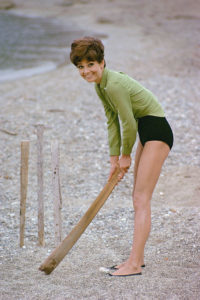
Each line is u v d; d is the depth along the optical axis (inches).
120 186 355.9
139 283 198.5
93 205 207.6
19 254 245.8
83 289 196.7
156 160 204.7
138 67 841.5
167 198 325.7
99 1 2055.9
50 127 520.1
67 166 407.2
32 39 1369.3
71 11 1946.4
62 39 1359.5
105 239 261.6
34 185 363.9
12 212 311.4
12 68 952.9
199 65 871.1
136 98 203.0
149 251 238.5
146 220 205.9
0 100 652.1
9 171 400.8
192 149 438.3
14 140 482.0
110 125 224.1
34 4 2112.5
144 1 1994.3
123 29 1486.2
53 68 937.5
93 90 693.9
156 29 1434.5
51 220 294.8
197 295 185.3
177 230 264.5
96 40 199.3
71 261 232.7
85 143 470.6
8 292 195.9
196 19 1617.9
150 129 205.9
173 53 990.4
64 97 655.1
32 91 702.5
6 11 2011.6
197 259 224.7
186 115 553.3
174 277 204.5
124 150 208.2
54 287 200.7
